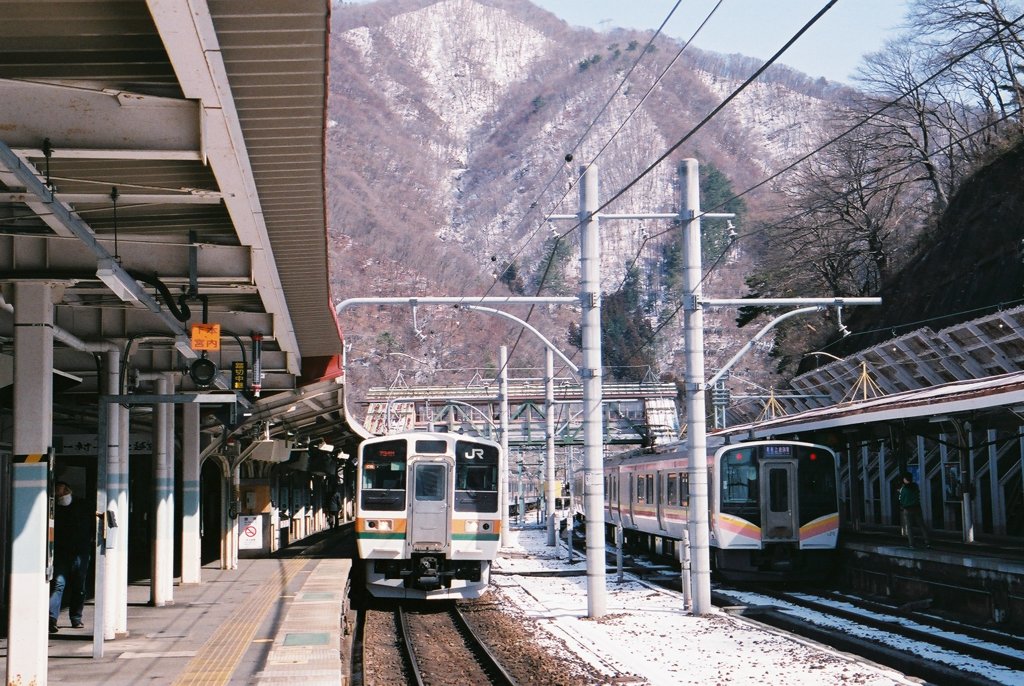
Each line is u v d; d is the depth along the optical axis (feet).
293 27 20.43
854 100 173.27
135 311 40.75
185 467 62.75
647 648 46.57
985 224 127.54
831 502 73.82
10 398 41.73
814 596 68.23
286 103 24.09
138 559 83.05
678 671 40.50
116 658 36.24
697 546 57.52
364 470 64.80
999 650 43.73
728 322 316.40
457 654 48.85
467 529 64.59
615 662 43.09
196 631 42.73
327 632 42.24
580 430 188.96
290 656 36.55
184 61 19.56
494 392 177.27
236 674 33.09
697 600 57.21
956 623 51.01
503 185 632.79
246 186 26.94
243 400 48.44
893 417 63.31
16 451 29.58
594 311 58.54
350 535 129.29
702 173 397.19
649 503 96.73
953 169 151.12
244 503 86.33
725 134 620.49
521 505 197.47
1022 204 120.37
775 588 76.02
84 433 64.85
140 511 85.76
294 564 76.48
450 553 64.34
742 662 41.93
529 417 184.65
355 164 629.10
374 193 602.03
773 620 56.59
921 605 58.44
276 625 44.29
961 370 93.56
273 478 94.38
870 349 106.01
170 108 22.90
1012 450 85.61
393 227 532.32
